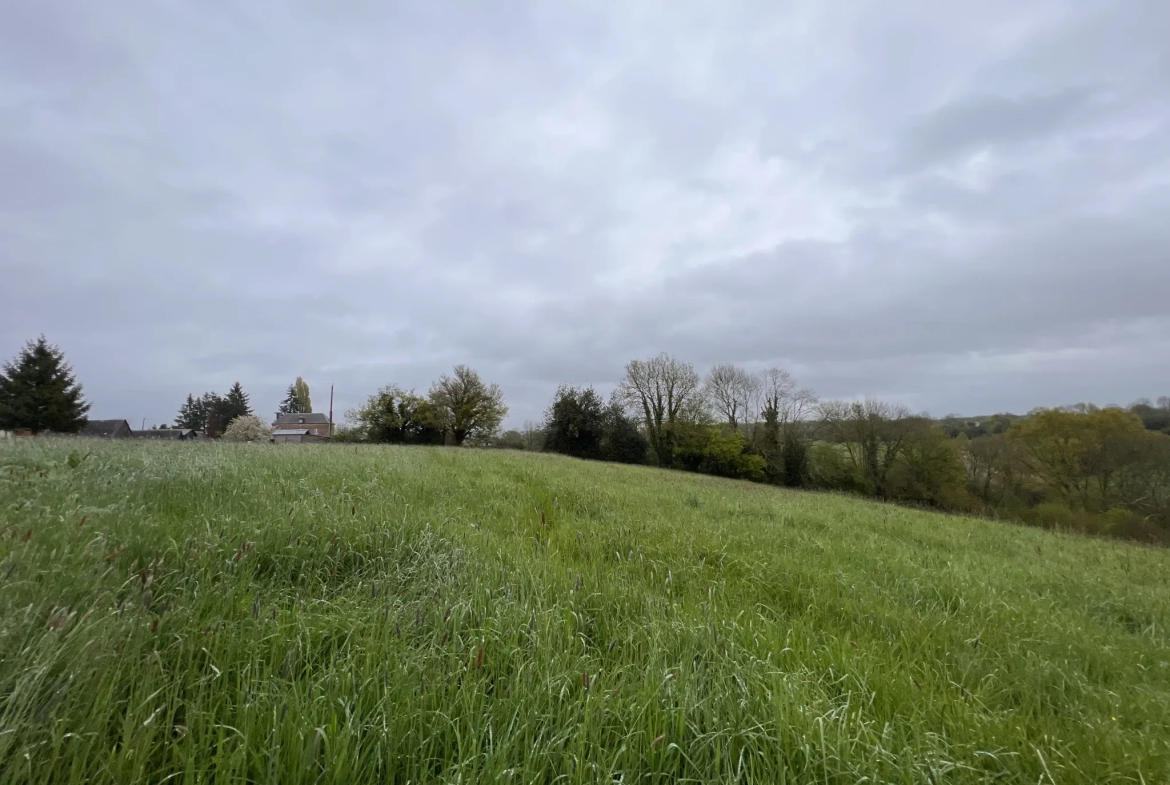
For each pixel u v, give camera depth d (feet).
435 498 22.71
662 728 6.91
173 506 15.49
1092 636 13.29
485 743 6.52
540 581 12.01
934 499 111.75
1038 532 40.47
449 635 9.12
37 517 11.48
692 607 11.72
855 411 127.54
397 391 165.78
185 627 7.98
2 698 5.56
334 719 6.11
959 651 11.18
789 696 7.70
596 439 150.41
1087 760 7.14
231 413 292.61
